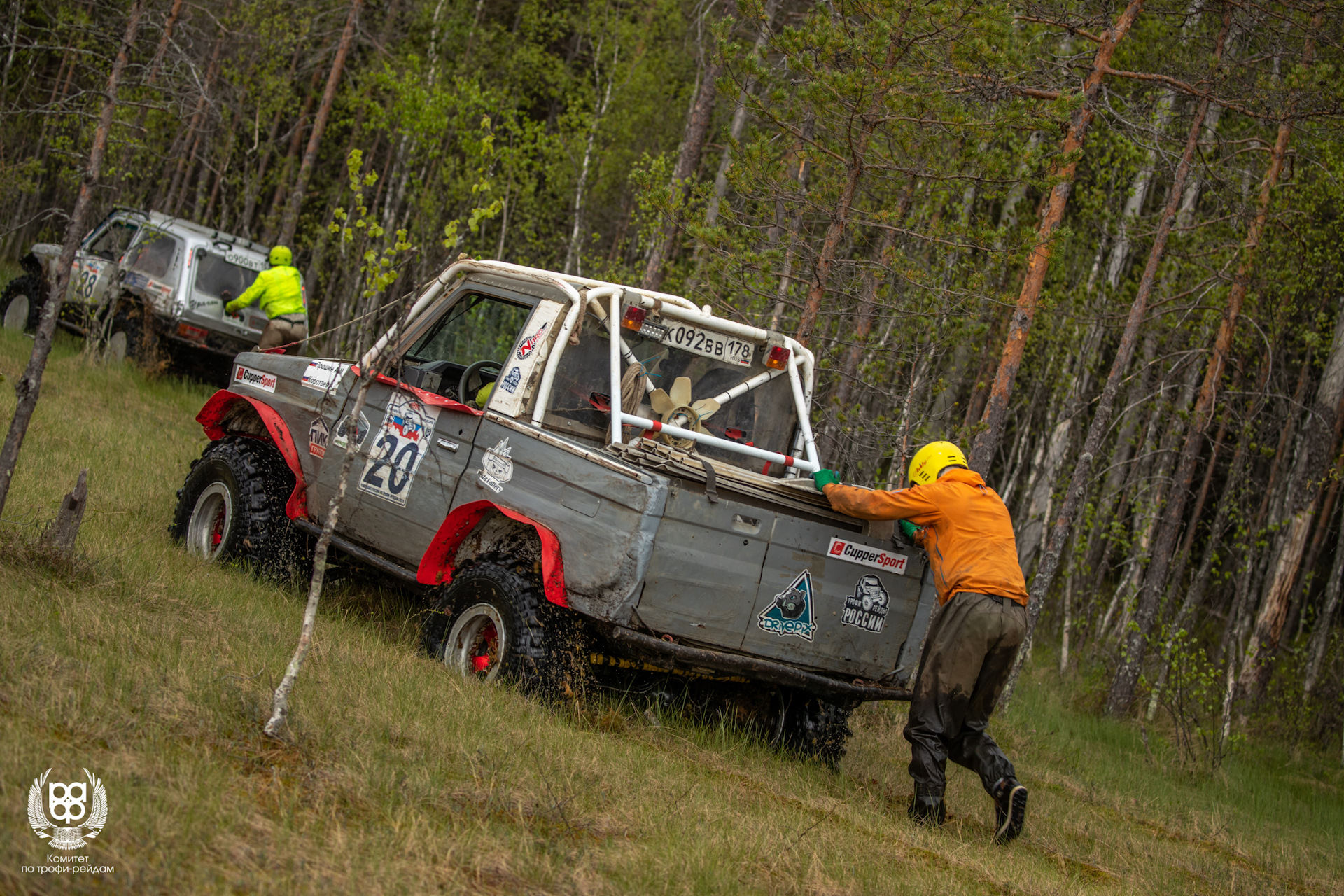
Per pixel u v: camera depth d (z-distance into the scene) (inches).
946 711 296.4
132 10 315.6
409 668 293.7
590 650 304.8
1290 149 647.8
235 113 1063.0
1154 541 901.8
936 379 661.9
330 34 1226.0
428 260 971.9
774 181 491.2
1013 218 680.4
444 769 225.8
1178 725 624.7
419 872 172.9
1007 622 291.3
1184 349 874.8
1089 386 868.6
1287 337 943.7
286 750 213.5
